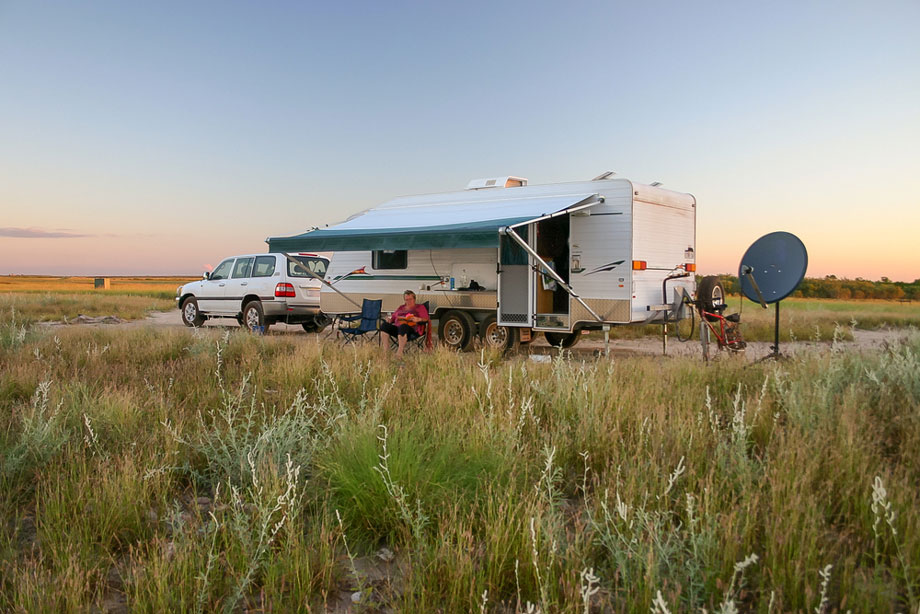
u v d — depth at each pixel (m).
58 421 5.34
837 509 3.88
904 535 3.31
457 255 12.42
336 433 4.84
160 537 3.64
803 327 15.66
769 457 4.40
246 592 3.19
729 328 9.97
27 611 2.83
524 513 3.50
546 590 2.92
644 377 7.21
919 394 6.07
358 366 8.27
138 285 56.94
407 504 3.72
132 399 6.32
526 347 13.32
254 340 11.38
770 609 2.55
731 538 3.24
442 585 3.12
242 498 4.04
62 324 19.25
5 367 8.45
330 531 3.70
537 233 11.62
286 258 15.41
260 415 6.11
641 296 10.76
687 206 11.94
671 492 4.00
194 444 5.08
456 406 6.01
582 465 4.86
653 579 2.93
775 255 9.63
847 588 2.94
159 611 2.88
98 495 3.96
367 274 13.80
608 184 10.82
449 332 12.59
